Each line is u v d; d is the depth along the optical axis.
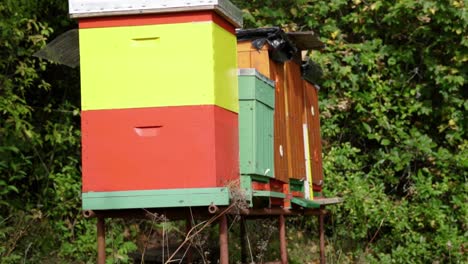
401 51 6.21
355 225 5.70
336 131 6.12
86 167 3.49
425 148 5.91
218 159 3.47
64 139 5.32
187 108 3.46
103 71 3.50
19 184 5.27
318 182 4.99
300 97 4.63
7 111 4.88
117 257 4.79
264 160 3.85
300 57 4.67
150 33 3.48
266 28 4.03
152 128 3.48
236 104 3.71
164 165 3.46
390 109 6.21
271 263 4.23
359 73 6.23
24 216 4.90
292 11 6.20
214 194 3.43
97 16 3.49
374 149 6.43
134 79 3.49
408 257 5.51
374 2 6.29
